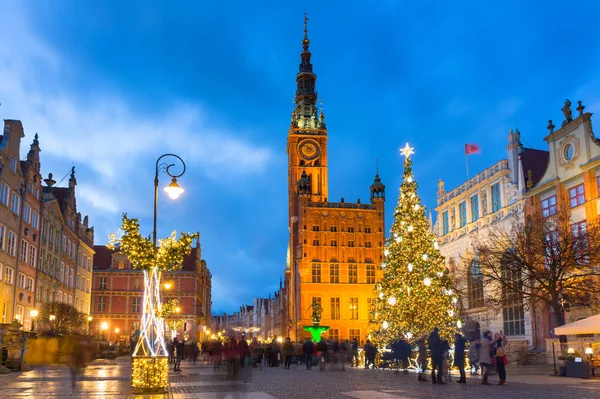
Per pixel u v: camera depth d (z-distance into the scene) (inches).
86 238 3486.7
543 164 2214.6
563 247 1572.3
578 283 1553.9
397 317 1600.6
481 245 1905.8
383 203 4003.4
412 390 848.9
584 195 1784.0
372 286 3846.0
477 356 1147.9
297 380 1093.8
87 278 3535.9
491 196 2292.1
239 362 952.3
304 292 3752.5
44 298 2564.0
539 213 1815.9
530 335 1968.5
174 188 940.0
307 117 4699.8
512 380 1077.1
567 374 1175.0
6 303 2078.0
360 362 1831.9
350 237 3917.3
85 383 1003.9
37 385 966.4
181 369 1640.0
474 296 2287.2
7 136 2113.7
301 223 3860.7
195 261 4224.9
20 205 2229.3
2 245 2032.5
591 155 1760.6
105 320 3878.0
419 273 1601.9
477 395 757.3
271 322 7032.5
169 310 1622.8
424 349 1115.9
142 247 896.3
